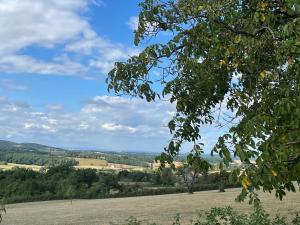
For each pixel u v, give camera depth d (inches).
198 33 255.6
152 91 295.6
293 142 182.4
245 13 253.6
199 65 274.7
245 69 259.3
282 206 1667.1
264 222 374.0
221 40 246.8
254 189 188.9
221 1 248.1
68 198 4030.5
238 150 183.6
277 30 237.0
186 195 3336.6
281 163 180.4
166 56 278.1
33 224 1978.3
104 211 2503.7
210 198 2864.2
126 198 3784.5
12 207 3363.7
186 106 294.8
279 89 220.2
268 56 244.7
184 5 267.7
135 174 4392.2
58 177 4224.9
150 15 280.4
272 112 214.8
